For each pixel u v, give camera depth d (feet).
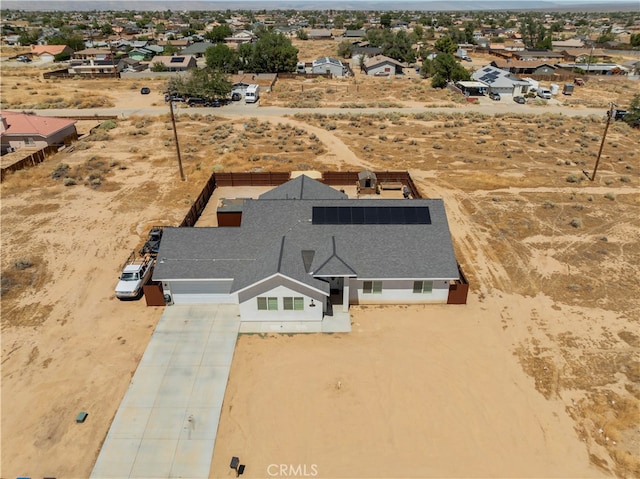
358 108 273.54
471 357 80.64
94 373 76.64
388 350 81.97
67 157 184.85
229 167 173.06
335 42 597.52
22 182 156.46
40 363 78.79
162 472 60.39
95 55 442.91
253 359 79.51
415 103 286.66
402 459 62.59
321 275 85.92
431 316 91.04
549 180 163.32
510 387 74.43
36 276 104.63
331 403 71.05
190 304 93.81
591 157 187.62
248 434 65.72
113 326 88.02
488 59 469.16
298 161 180.24
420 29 591.78
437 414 69.41
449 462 62.23
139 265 100.68
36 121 197.47
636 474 60.64
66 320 89.81
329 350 81.71
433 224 96.43
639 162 182.29
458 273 91.20
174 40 549.54
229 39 565.53
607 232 126.11
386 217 97.19
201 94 276.21
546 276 105.29
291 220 97.60
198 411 69.26
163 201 144.97
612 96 313.53
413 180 162.20
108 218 133.18
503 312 92.63
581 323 89.66
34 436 65.46
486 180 162.81
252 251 93.25
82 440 64.95
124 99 294.05
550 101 294.25
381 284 91.81
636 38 497.87
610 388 74.08
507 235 123.95
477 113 255.70
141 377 75.51
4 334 85.76
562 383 75.20
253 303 86.58
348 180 158.92
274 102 288.10
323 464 61.72
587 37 636.07
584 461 62.44
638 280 103.81
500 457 62.95
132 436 65.26
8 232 124.57
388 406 70.69
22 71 390.42
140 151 191.62
